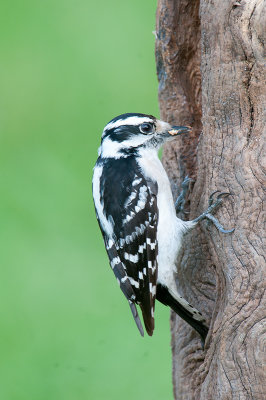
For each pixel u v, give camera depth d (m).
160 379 14.88
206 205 11.30
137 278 11.91
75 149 17.61
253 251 10.73
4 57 18.61
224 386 10.71
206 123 11.30
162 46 12.72
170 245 11.81
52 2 18.91
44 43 18.64
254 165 10.83
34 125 17.91
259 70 10.81
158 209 11.94
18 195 17.09
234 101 10.98
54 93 18.16
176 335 12.31
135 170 12.09
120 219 12.02
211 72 11.16
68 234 16.61
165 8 12.61
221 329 10.83
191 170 12.69
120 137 12.31
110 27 18.44
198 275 11.88
